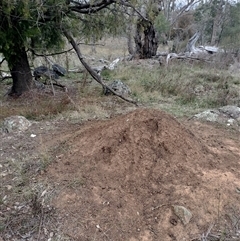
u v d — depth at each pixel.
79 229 2.54
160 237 2.48
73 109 5.36
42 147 3.80
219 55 12.30
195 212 2.69
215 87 7.41
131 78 7.96
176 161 3.13
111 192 2.86
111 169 3.09
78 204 2.78
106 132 3.51
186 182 2.96
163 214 2.64
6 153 3.77
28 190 3.01
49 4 5.54
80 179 3.04
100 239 2.46
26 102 5.83
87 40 6.56
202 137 4.04
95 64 10.76
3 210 2.80
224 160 3.41
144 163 3.09
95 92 6.59
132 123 3.41
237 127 4.69
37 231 2.56
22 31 5.70
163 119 3.47
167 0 16.53
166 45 18.05
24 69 6.37
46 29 6.37
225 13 23.09
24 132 4.40
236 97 6.43
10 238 2.51
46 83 7.19
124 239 2.46
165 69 8.87
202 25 19.41
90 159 3.27
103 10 6.23
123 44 16.69
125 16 6.29
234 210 2.76
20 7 5.14
